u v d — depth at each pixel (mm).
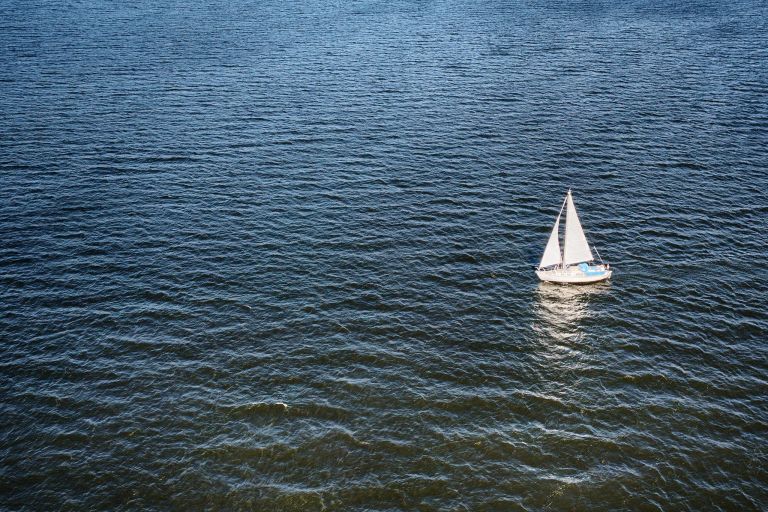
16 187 76000
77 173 79625
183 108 100125
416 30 151500
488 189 77000
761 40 138500
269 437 44562
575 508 40188
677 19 160375
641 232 68375
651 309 57312
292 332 54188
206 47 133750
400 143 88750
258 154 85125
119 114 97375
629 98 104812
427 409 46938
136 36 142000
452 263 63562
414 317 56219
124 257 63781
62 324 54844
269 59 125938
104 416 46219
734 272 62000
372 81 113312
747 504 40500
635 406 47344
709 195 75375
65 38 138500
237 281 60469
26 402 47281
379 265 63062
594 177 79688
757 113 98000
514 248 66000
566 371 50531
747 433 45188
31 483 41469
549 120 96438
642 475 42219
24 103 100625
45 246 65250
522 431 45281
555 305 57844
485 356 52000
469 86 110812
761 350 52500
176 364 50781
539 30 151000
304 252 64875
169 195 75000
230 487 41281
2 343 52625
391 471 42312
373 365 50875
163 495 40812
